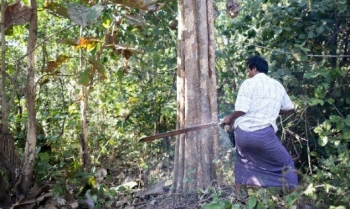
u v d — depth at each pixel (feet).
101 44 16.55
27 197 14.32
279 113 14.82
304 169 17.60
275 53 18.03
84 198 15.21
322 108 17.97
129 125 22.03
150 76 22.27
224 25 20.80
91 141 21.84
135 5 14.29
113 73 21.99
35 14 14.34
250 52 18.99
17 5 14.08
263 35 18.28
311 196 12.64
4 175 14.06
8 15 14.14
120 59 22.18
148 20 20.11
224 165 15.28
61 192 14.44
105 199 15.98
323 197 13.43
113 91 22.66
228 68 20.38
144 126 22.06
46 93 21.42
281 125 17.54
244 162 14.15
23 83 18.07
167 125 21.63
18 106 18.45
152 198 15.30
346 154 14.76
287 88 17.90
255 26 19.07
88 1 15.43
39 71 20.92
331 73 16.37
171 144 21.04
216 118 14.97
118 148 22.61
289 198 12.58
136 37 20.38
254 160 13.93
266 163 13.84
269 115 13.66
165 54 21.42
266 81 13.93
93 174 16.84
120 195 16.39
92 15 13.33
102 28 19.08
